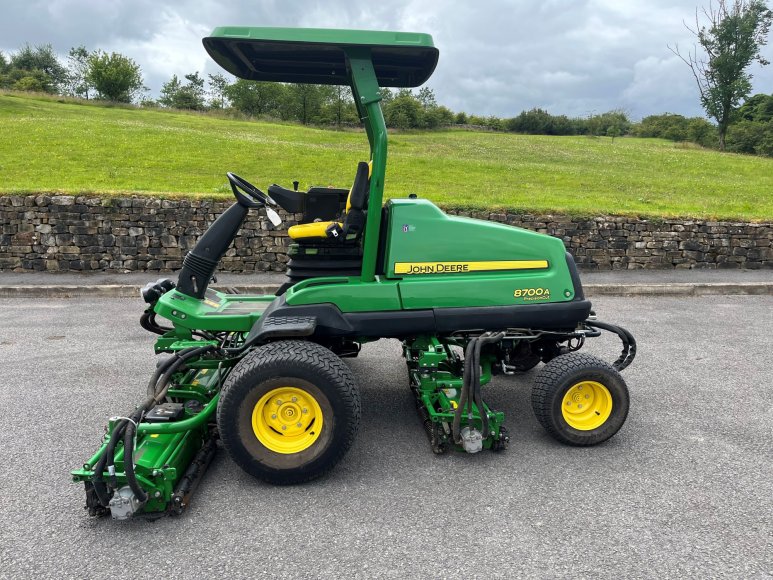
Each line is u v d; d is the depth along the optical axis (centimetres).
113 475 277
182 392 363
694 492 312
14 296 845
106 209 942
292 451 315
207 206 952
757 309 784
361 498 307
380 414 423
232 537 272
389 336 368
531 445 370
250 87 5869
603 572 245
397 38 332
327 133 2756
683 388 475
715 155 2747
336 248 381
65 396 451
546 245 369
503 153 2423
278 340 348
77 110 3070
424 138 3067
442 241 356
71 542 269
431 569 247
